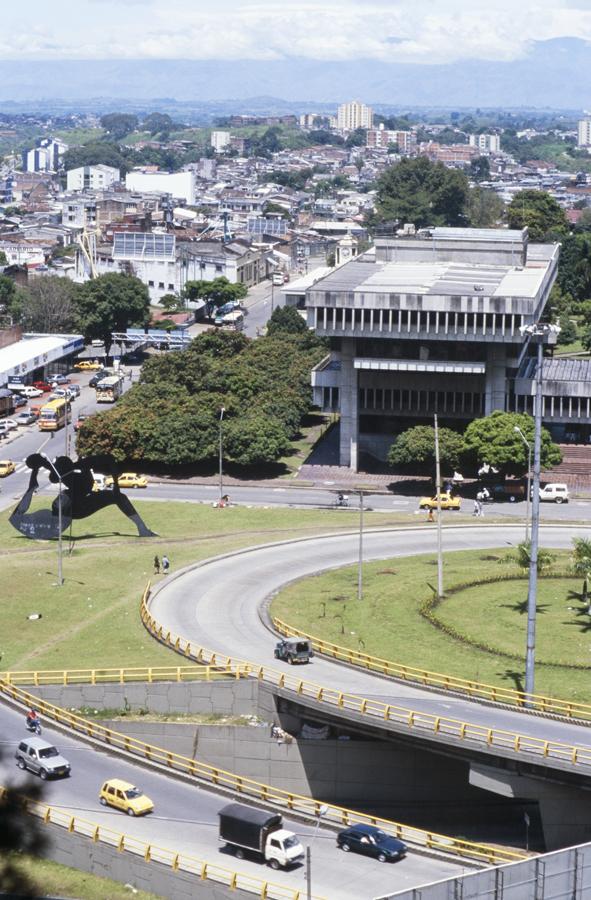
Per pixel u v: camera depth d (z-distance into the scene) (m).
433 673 192.75
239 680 191.50
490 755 168.25
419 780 185.62
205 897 145.75
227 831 152.00
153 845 152.88
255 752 187.88
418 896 133.12
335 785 186.75
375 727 177.75
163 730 189.25
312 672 196.75
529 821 180.00
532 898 136.88
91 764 175.12
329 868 150.50
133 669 197.38
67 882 151.25
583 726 176.38
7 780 168.38
